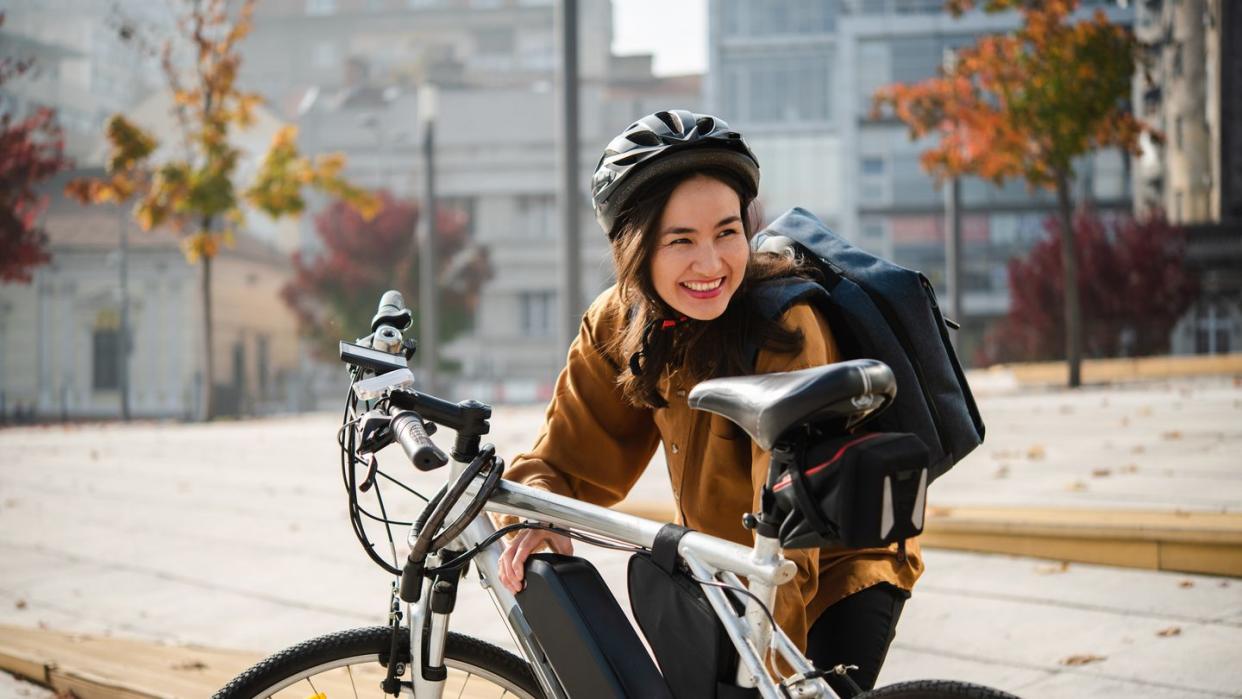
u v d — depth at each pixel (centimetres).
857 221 5178
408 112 5959
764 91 5503
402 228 4619
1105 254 3222
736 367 193
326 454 1172
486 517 207
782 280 196
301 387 5347
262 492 875
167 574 593
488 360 5753
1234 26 2736
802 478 160
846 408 157
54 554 662
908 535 158
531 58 7544
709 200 190
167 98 4869
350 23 7675
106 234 4625
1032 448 896
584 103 5994
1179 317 3209
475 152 5872
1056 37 1823
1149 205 3388
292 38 7719
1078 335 1903
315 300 4753
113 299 4603
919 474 157
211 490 905
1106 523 492
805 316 192
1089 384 1931
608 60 6631
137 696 354
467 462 201
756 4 5509
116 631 482
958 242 2623
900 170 5159
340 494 837
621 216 195
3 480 1047
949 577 485
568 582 198
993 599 447
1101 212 4847
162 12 5131
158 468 1102
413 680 207
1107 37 1819
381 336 200
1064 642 388
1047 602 438
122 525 754
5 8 5119
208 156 2322
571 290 1221
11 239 2781
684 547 185
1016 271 3381
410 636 209
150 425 2194
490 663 213
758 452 190
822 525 158
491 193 5862
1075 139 1834
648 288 197
